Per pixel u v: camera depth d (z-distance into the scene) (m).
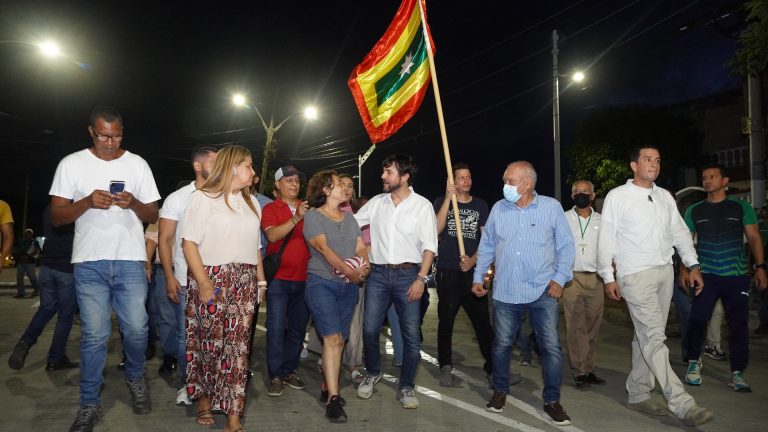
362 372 6.91
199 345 4.86
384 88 6.96
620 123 20.33
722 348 8.70
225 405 4.61
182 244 4.64
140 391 5.20
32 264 16.27
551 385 5.06
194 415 5.20
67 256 6.62
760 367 7.31
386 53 6.97
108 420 5.02
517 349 8.53
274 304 5.89
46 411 5.24
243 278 4.75
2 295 16.88
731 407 5.55
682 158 20.62
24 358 6.74
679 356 8.02
